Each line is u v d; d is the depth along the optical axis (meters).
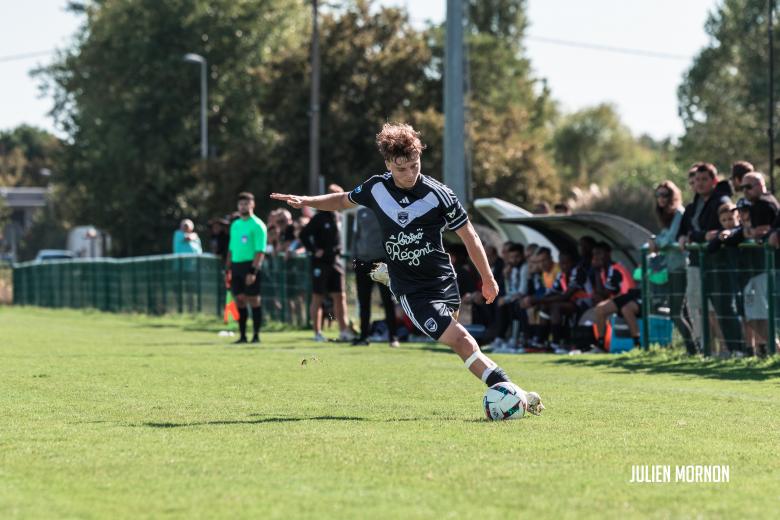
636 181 122.38
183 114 133.50
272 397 19.50
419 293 16.67
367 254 35.44
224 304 54.78
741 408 17.98
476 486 11.06
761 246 27.48
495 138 110.94
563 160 198.62
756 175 27.73
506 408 16.17
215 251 53.09
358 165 108.75
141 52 131.38
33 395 19.73
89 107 135.50
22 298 87.00
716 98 117.06
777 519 9.77
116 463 12.41
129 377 23.34
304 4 142.50
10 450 13.34
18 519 9.70
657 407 18.06
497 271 37.03
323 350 32.94
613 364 28.03
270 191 108.81
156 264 62.78
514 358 30.52
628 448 13.48
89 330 46.38
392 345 35.19
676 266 30.22
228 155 111.56
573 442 13.92
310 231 38.62
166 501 10.38
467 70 73.19
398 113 106.56
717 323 28.92
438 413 17.16
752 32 114.19
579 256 41.00
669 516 9.80
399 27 112.44
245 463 12.35
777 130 105.19
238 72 135.00
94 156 135.62
